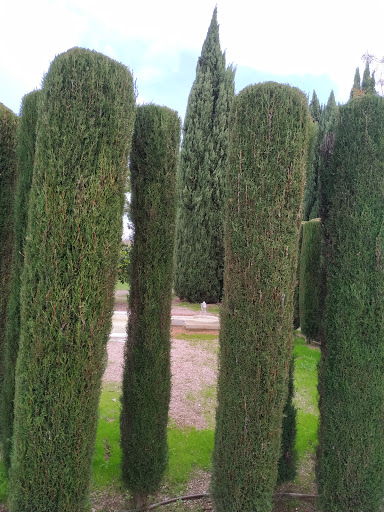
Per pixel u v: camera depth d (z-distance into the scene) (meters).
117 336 8.55
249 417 2.51
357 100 2.93
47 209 2.27
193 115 12.89
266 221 2.50
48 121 2.32
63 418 2.25
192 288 13.20
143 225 3.18
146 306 3.17
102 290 2.37
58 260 2.25
